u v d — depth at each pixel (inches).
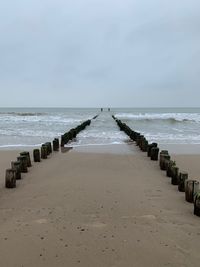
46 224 145.9
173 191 207.8
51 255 118.3
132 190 204.7
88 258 116.4
